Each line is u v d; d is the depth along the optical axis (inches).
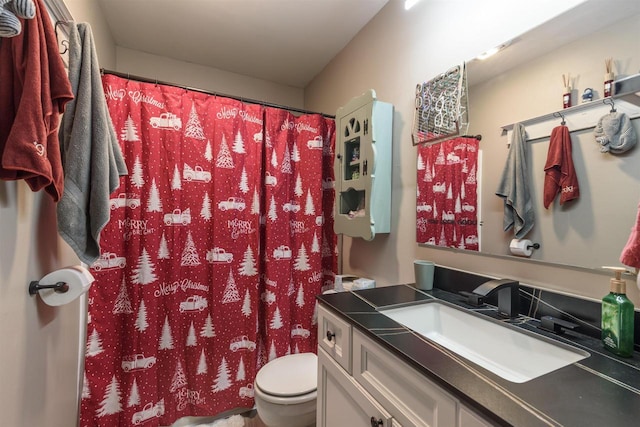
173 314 62.3
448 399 23.9
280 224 73.5
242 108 69.5
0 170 25.2
